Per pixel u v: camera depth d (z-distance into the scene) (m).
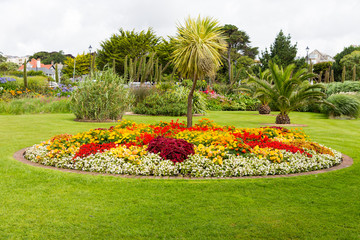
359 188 4.40
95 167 4.96
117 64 46.19
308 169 5.32
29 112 15.39
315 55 86.19
